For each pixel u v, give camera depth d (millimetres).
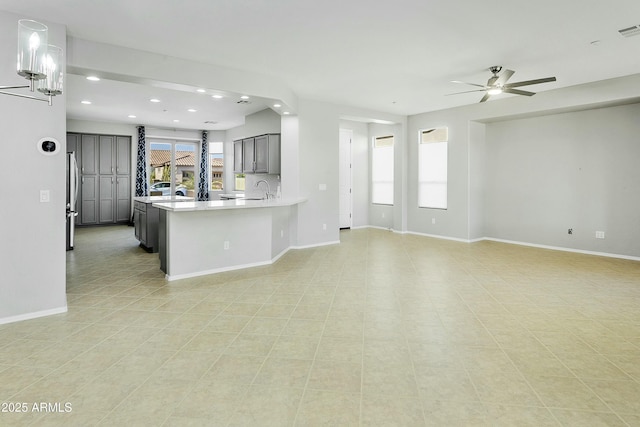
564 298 3961
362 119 7844
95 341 2885
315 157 6848
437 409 2039
